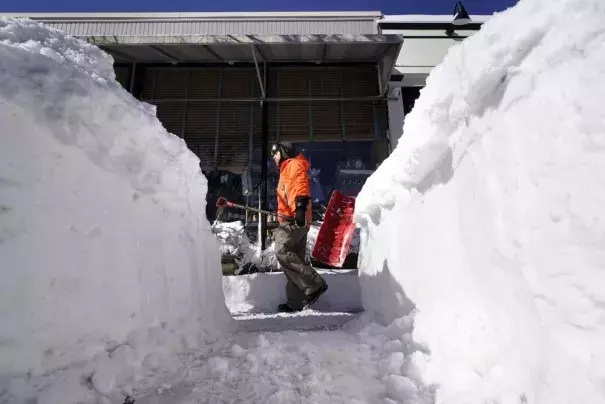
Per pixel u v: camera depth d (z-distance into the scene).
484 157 1.12
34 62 1.11
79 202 1.15
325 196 5.66
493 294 1.06
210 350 1.57
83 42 1.55
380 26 6.44
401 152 1.81
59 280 1.06
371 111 6.00
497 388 0.98
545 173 0.85
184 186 1.77
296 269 3.29
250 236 5.29
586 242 0.74
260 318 2.88
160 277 1.48
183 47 5.48
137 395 1.13
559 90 0.85
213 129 5.84
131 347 1.26
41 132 1.05
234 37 5.24
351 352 1.50
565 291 0.77
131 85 5.89
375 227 2.60
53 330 1.03
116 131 1.31
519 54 1.00
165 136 1.72
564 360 0.77
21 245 0.97
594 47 0.80
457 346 1.17
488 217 1.08
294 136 5.86
